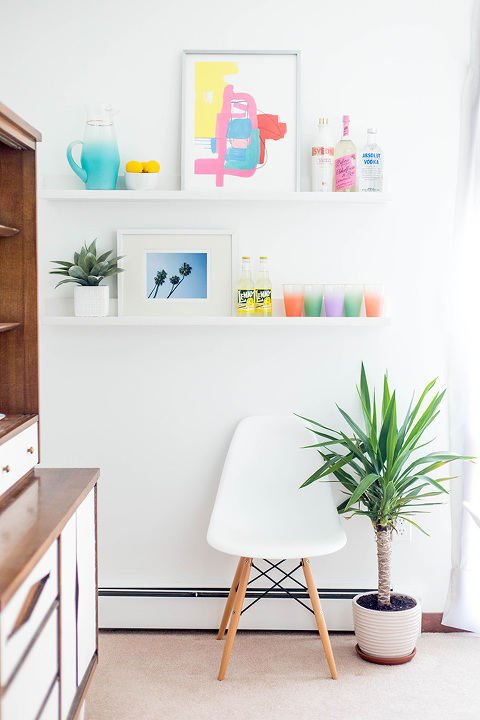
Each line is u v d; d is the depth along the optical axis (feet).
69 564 6.15
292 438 8.97
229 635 7.92
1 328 6.45
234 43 8.92
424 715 7.25
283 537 8.02
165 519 9.30
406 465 9.17
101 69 8.93
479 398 8.73
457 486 8.90
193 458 9.27
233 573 9.31
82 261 8.55
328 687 7.79
